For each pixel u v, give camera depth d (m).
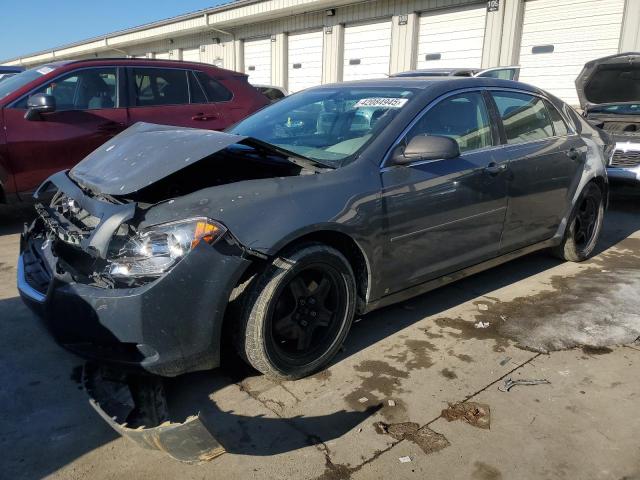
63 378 2.77
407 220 3.02
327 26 16.66
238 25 19.94
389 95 3.42
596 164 4.53
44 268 2.71
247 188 2.55
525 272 4.48
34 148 5.14
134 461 2.20
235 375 2.82
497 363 3.00
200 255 2.29
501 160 3.60
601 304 3.82
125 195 2.45
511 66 11.48
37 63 40.16
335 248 2.85
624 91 7.41
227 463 2.19
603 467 2.20
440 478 2.13
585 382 2.82
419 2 14.09
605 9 11.12
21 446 2.26
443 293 3.99
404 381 2.80
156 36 24.39
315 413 2.52
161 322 2.26
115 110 5.67
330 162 2.93
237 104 6.58
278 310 2.64
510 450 2.29
